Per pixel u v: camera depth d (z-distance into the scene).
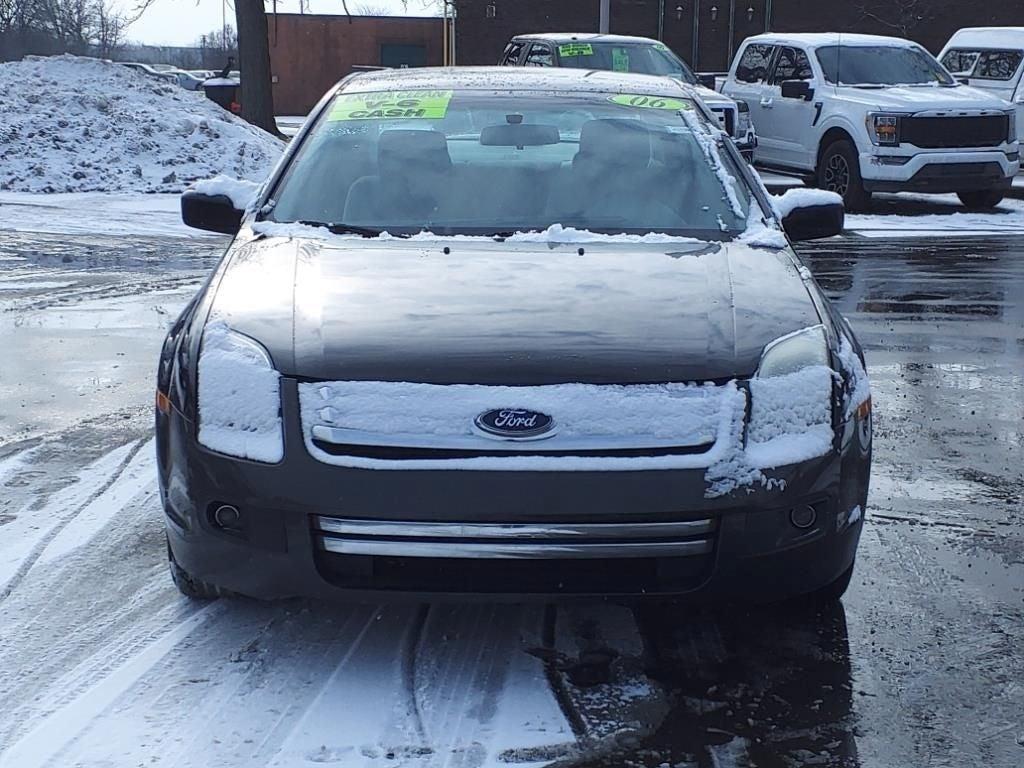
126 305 8.37
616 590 3.22
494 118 4.99
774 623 3.78
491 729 3.13
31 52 60.84
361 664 3.46
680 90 5.45
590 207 4.54
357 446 3.19
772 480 3.22
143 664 3.45
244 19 19.91
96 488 4.84
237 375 3.35
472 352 3.37
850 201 14.60
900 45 15.87
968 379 6.84
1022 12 30.83
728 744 3.11
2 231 11.83
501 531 3.12
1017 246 12.12
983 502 4.90
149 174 15.69
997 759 3.07
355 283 3.79
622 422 3.21
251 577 3.29
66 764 2.96
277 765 2.96
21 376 6.52
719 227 4.47
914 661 3.56
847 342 3.74
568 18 31.55
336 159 4.77
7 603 3.82
